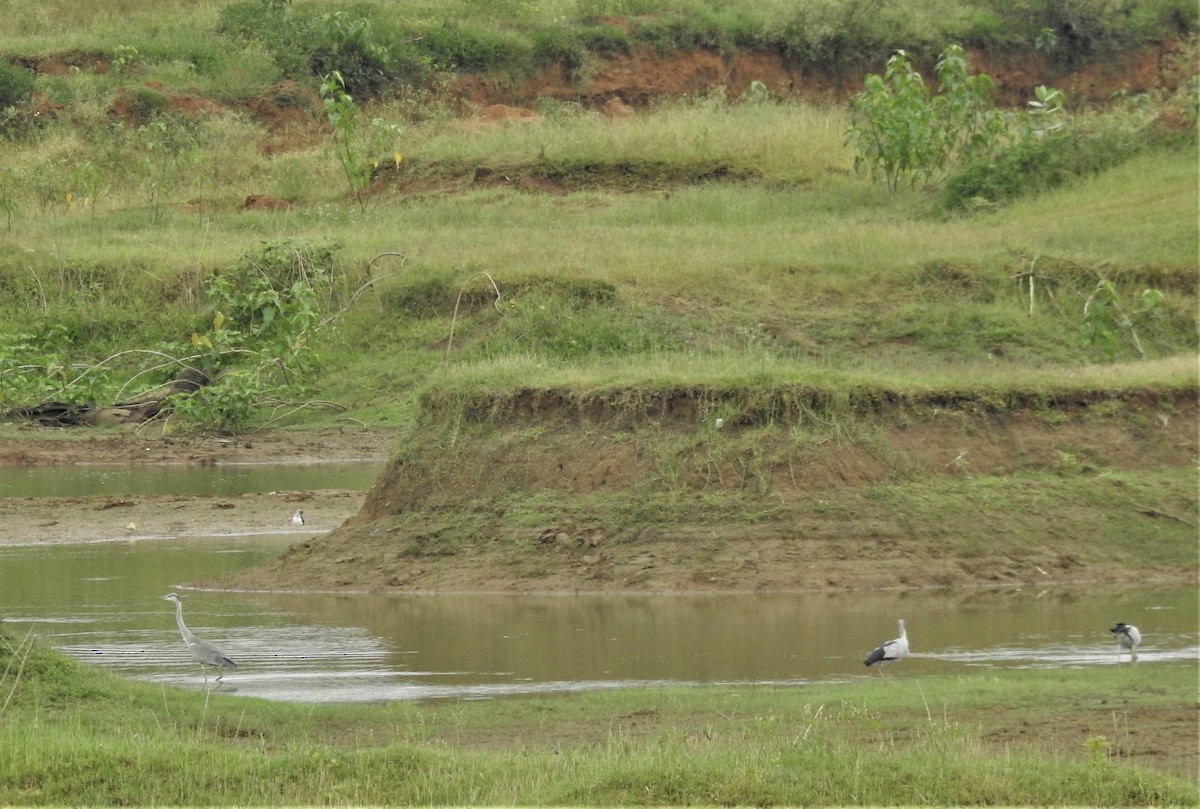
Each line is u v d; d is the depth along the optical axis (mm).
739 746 31609
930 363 74250
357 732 34312
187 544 60188
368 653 42562
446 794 28484
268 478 74688
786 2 168250
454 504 54969
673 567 51156
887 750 31500
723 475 54062
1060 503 55000
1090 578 52000
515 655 42219
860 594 50000
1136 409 59938
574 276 84750
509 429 56750
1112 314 78875
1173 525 54719
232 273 92812
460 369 61438
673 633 44594
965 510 53969
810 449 54750
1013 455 57344
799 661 41188
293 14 153125
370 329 90438
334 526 63281
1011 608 48031
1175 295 83312
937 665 40656
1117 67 173750
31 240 100812
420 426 58219
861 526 52688
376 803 28234
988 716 35156
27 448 80938
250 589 51812
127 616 47469
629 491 53969
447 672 40438
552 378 58344
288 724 34812
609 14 163500
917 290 83375
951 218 100188
